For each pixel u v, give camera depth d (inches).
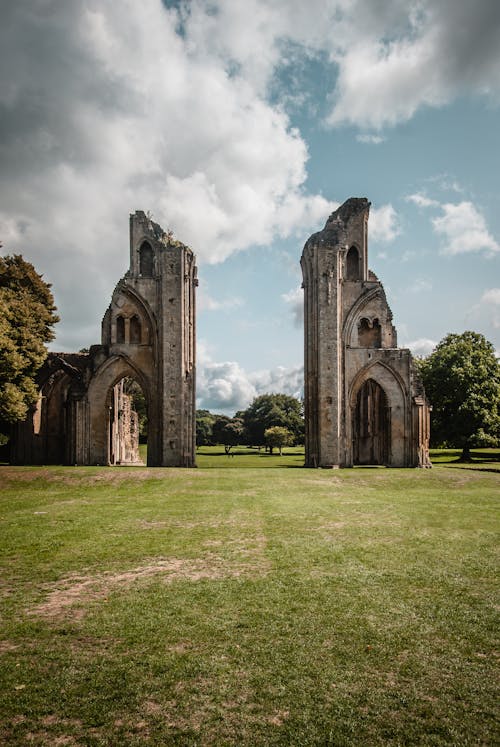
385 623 315.6
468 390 1886.1
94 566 435.2
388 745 202.7
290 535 548.4
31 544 510.9
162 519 642.8
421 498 847.1
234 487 960.3
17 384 1339.8
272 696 236.7
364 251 1592.0
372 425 1836.9
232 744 203.0
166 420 1441.9
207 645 287.1
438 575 406.3
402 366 1517.0
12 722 218.4
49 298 1726.1
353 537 538.6
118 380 1489.9
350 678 251.9
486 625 312.7
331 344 1467.8
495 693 239.0
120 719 220.1
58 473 1075.3
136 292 1493.6
